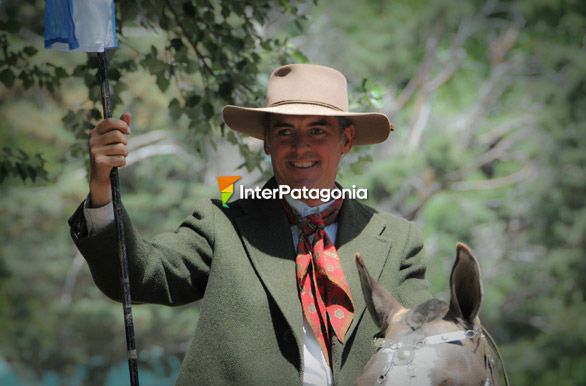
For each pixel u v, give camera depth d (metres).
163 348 26.64
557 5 33.12
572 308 28.39
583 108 31.95
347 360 5.46
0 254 26.61
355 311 5.53
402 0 33.09
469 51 34.03
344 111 6.02
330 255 5.63
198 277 5.73
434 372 4.24
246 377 5.38
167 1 8.80
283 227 5.75
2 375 32.44
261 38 9.26
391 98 30.53
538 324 28.70
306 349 5.52
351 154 9.20
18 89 26.86
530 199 29.39
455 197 27.97
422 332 4.42
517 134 31.02
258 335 5.46
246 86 8.92
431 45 31.16
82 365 27.45
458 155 27.28
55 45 5.09
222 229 5.73
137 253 5.28
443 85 32.59
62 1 5.07
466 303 4.48
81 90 26.39
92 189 5.07
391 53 31.48
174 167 26.91
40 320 26.52
